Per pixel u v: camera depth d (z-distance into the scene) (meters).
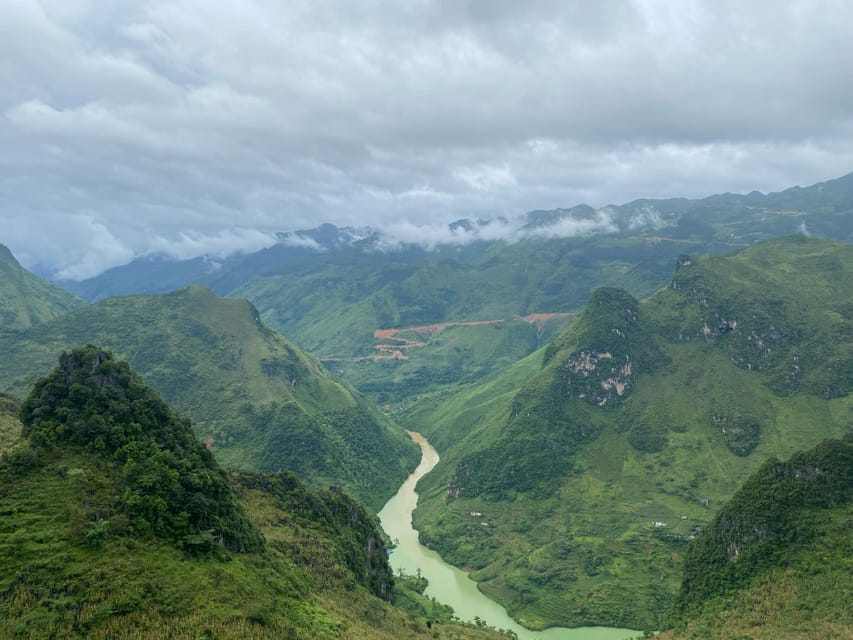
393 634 128.25
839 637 130.00
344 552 155.62
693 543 194.88
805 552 157.38
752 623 149.62
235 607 96.25
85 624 83.69
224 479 130.75
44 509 98.00
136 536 100.12
